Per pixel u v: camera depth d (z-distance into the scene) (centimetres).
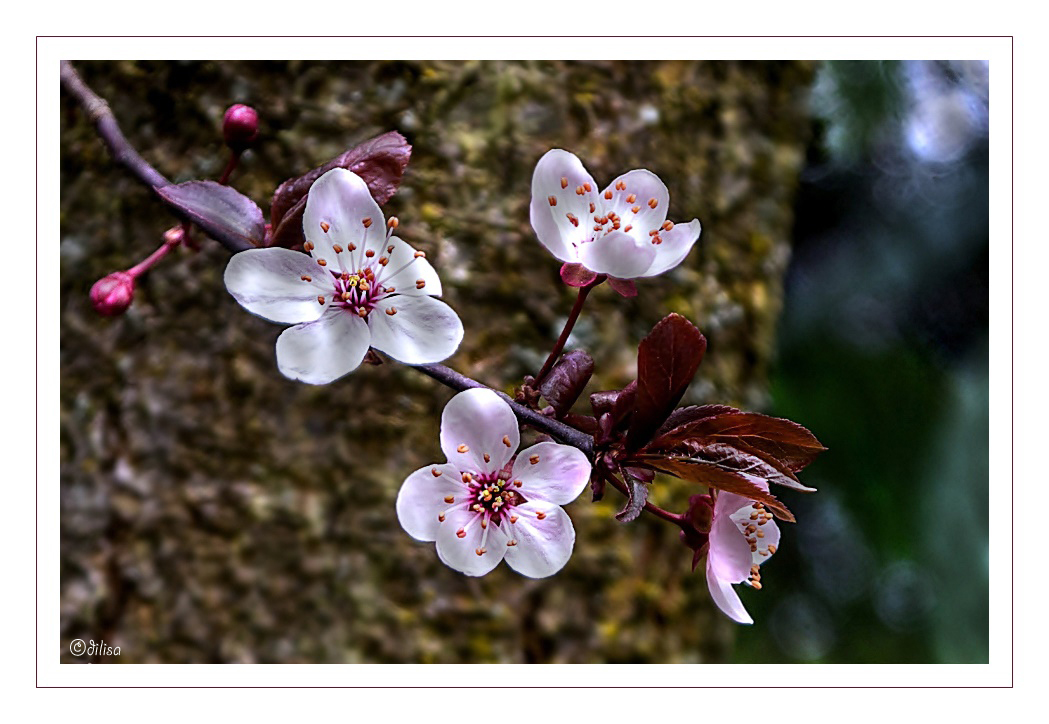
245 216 25
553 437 24
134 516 31
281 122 31
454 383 24
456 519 24
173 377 31
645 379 24
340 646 31
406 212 31
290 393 31
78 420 31
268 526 31
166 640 31
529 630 31
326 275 24
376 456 31
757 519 25
